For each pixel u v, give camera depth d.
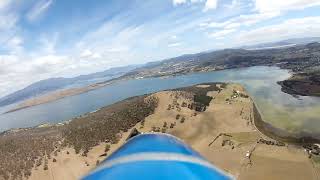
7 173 65.31
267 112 113.19
